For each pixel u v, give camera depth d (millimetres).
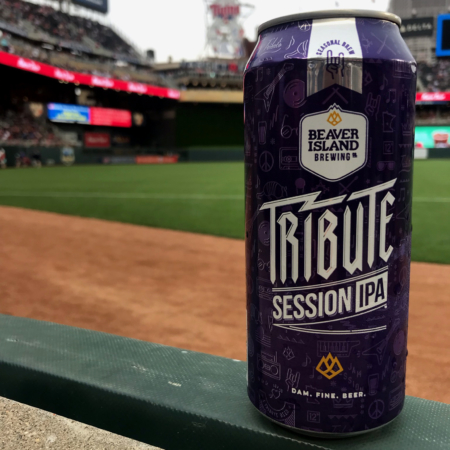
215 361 267
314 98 180
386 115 184
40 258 1198
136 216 1833
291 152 186
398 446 195
